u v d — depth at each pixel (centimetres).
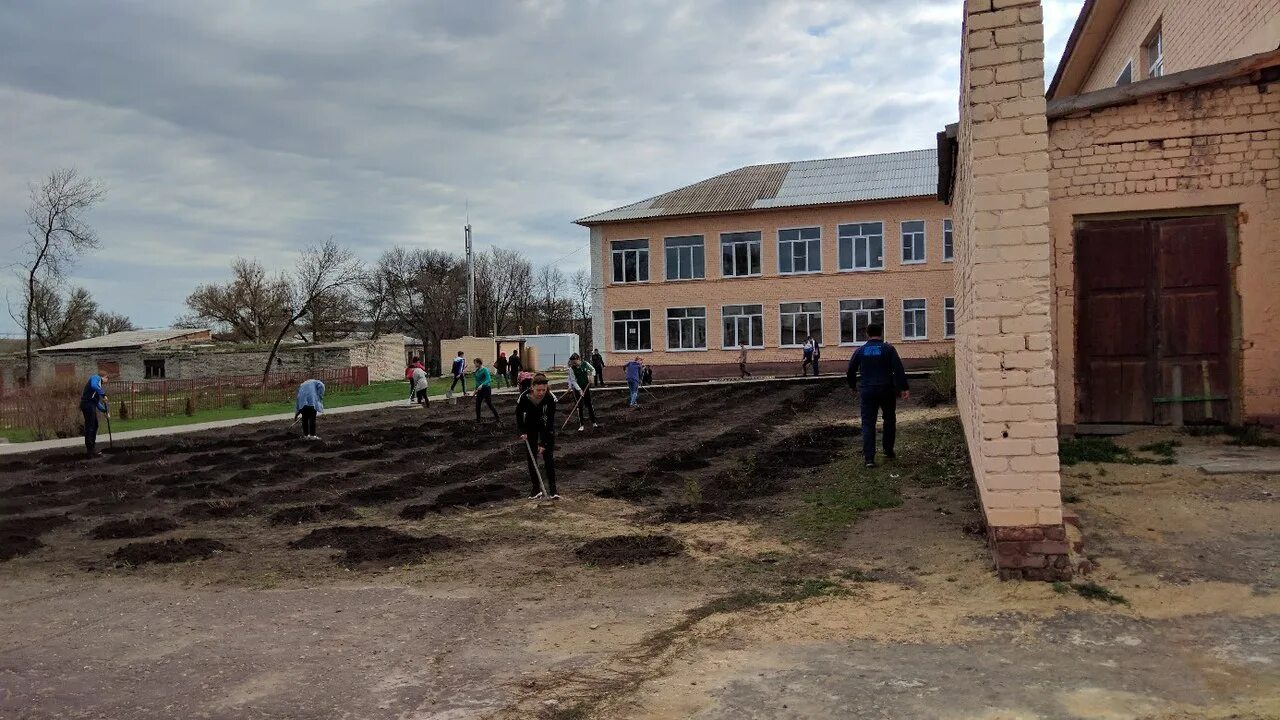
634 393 2372
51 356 4969
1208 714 365
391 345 5244
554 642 512
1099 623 480
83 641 554
